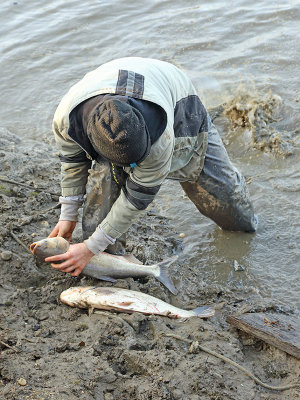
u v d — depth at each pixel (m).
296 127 3.37
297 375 1.85
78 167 2.03
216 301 2.27
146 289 2.20
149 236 2.66
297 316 2.18
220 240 2.66
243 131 3.39
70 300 2.10
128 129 1.50
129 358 1.84
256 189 2.95
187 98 2.00
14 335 1.93
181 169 2.24
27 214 2.69
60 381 1.73
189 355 1.88
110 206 2.01
